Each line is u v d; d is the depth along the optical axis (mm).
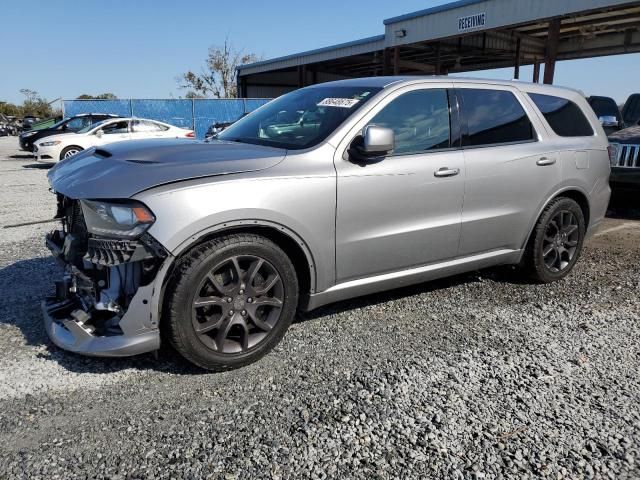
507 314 4035
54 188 3188
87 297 3008
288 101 4195
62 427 2525
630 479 2240
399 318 3920
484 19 14352
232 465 2275
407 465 2295
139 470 2234
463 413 2693
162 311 2875
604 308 4199
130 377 3004
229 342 3102
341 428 2549
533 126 4406
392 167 3490
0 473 2201
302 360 3238
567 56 22188
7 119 48719
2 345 3346
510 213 4219
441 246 3871
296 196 3090
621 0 11195
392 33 17625
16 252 5555
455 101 3947
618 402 2832
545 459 2354
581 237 4855
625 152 7227
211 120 27641
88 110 24859
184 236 2752
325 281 3381
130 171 2865
